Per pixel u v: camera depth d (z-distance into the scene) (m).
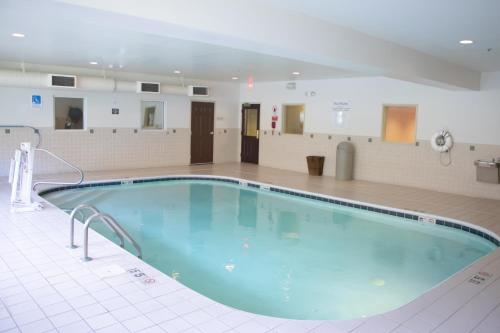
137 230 6.73
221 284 4.78
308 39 4.74
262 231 6.88
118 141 11.51
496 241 6.04
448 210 7.61
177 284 3.78
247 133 14.07
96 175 10.39
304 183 10.24
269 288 4.69
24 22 5.46
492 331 3.13
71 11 3.22
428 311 3.45
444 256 5.84
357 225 7.31
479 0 3.94
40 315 3.18
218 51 7.39
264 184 10.09
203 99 13.29
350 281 4.94
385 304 4.34
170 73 11.48
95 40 6.66
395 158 10.23
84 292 3.59
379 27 5.15
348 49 5.28
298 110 12.80
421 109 9.70
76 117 10.84
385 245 6.28
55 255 4.47
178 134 12.77
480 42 5.78
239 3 4.04
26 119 9.88
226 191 9.98
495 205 8.10
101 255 4.50
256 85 13.56
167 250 5.86
